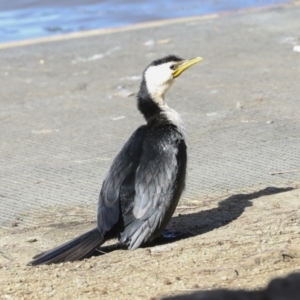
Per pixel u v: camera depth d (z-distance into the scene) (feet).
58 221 38.45
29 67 64.08
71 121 52.54
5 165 46.11
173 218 37.60
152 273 30.94
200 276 30.25
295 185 40.47
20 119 53.47
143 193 33.71
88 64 63.93
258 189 40.32
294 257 31.19
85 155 46.78
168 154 34.30
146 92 36.94
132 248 33.78
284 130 48.06
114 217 33.40
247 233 34.30
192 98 54.65
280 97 53.67
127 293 29.32
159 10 83.56
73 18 81.46
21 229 37.76
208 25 71.82
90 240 33.37
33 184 43.19
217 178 42.06
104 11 84.12
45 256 33.06
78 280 30.83
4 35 75.82
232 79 57.88
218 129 48.98
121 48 67.15
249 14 74.64
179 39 68.23
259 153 44.91
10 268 32.76
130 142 35.27
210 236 34.55
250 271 30.30
